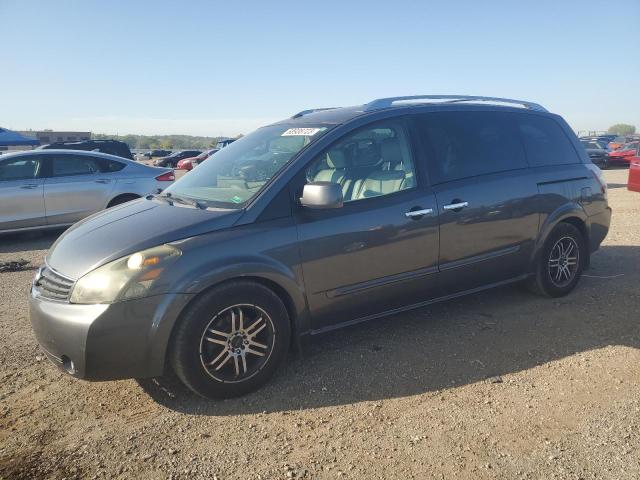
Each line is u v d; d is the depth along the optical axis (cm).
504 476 253
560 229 486
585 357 376
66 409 326
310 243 348
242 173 381
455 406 316
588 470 256
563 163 497
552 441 279
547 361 372
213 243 320
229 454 276
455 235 412
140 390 346
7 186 838
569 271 503
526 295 510
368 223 370
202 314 312
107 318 295
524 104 507
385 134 400
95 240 331
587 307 475
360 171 385
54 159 881
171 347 312
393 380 350
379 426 297
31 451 284
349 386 343
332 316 370
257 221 338
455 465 262
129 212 376
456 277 424
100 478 260
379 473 258
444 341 409
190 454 277
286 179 353
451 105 445
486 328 432
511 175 450
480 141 446
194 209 353
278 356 344
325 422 303
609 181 1817
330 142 374
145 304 300
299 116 477
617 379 343
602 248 704
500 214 438
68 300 305
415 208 391
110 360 300
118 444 288
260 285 332
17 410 326
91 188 890
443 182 412
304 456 272
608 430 287
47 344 315
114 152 1780
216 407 323
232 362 328
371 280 378
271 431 296
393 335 422
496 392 331
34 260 742
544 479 250
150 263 304
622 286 533
